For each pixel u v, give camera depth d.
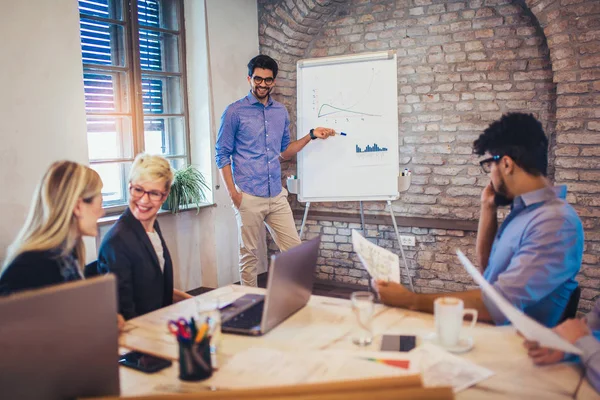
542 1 3.67
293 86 4.93
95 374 1.17
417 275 4.49
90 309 1.14
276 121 3.94
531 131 1.78
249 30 4.74
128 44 4.02
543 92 3.98
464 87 4.23
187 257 4.41
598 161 3.62
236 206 3.89
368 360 1.47
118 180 4.07
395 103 4.05
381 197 4.14
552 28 3.66
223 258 4.58
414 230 4.46
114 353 1.20
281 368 1.44
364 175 4.16
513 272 1.72
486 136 1.85
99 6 3.85
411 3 4.36
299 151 4.29
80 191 1.73
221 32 4.46
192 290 4.48
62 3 3.37
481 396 1.28
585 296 3.74
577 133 3.66
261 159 3.88
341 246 4.80
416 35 4.37
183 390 1.36
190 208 4.28
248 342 1.65
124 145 4.08
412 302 1.87
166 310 1.99
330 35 4.75
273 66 3.77
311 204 4.95
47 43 3.31
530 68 4.00
